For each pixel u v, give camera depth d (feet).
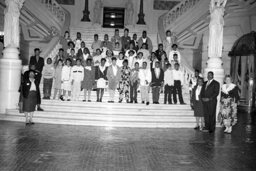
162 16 71.15
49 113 40.34
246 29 67.36
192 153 25.89
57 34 65.26
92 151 25.07
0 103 42.34
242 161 23.88
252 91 65.77
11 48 42.98
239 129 40.93
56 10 70.44
